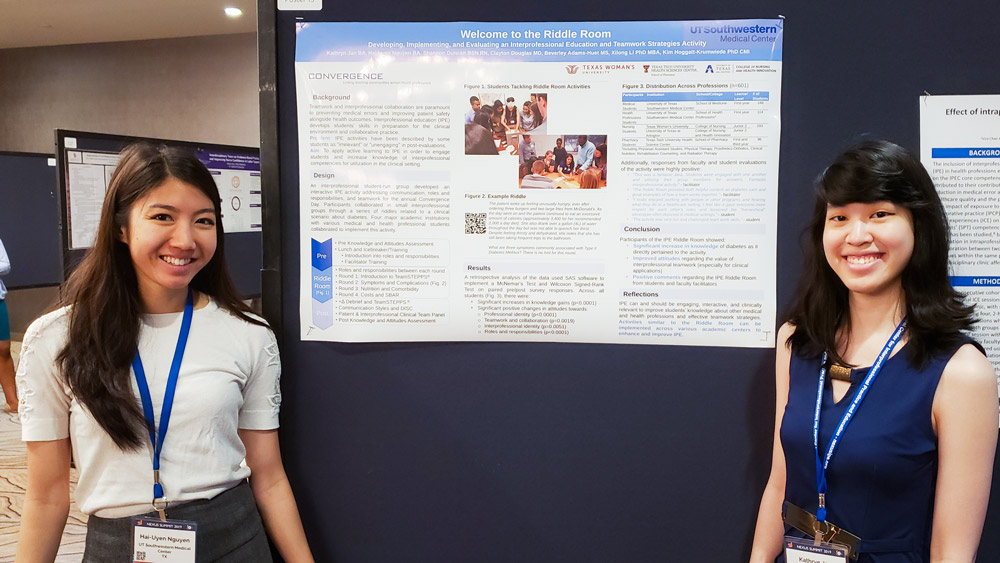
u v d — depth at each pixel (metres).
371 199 1.40
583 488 1.42
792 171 1.34
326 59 1.39
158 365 1.15
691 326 1.38
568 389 1.41
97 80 6.41
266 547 1.27
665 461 1.40
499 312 1.41
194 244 1.12
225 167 3.37
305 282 1.43
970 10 1.29
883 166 1.04
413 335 1.42
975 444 1.00
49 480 1.15
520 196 1.38
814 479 1.12
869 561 1.06
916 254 1.06
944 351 1.04
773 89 1.33
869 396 1.08
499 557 1.45
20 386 1.12
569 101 1.36
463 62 1.37
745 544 1.40
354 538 1.48
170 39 6.14
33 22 5.61
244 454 1.25
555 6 1.35
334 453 1.46
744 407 1.38
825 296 1.17
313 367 1.45
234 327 1.24
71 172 2.63
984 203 1.32
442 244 1.40
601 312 1.39
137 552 1.12
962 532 1.01
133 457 1.13
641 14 1.34
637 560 1.43
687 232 1.36
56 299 1.17
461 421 1.44
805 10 1.32
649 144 1.35
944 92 1.31
